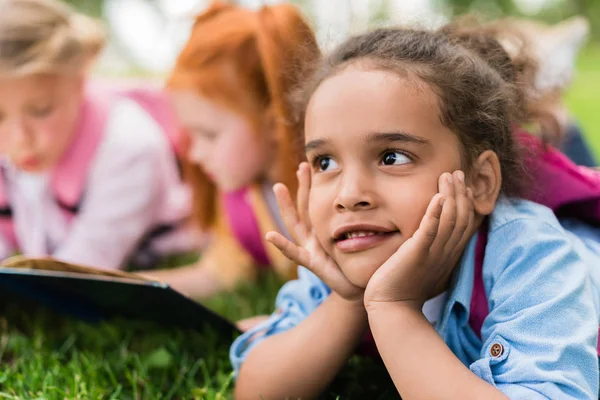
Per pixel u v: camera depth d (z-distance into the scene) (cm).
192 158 221
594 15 1471
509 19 239
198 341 180
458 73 130
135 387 153
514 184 144
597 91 825
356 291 132
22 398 144
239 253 234
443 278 133
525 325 117
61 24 221
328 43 171
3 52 203
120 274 151
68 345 181
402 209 121
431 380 113
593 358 115
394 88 122
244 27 205
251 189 222
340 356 135
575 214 160
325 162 129
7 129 212
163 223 273
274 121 207
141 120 262
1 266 163
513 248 129
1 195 253
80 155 240
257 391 138
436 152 123
